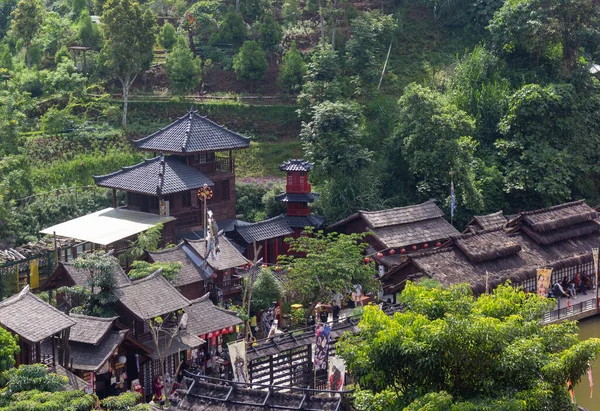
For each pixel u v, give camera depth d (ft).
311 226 225.76
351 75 305.32
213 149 232.53
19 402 116.47
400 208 231.91
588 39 293.84
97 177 227.81
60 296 176.35
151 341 160.56
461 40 335.26
